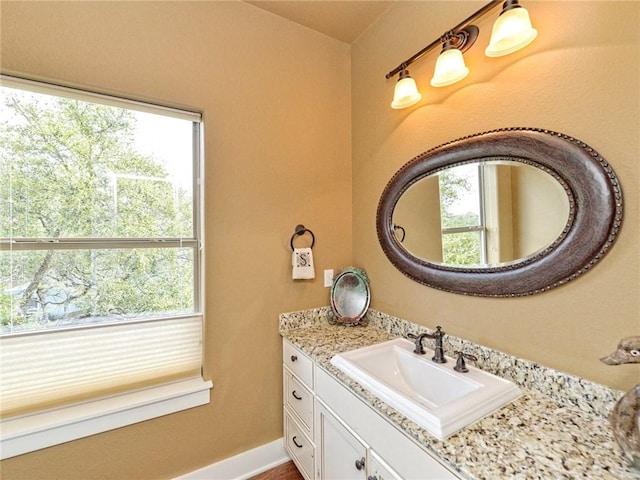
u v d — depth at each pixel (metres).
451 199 1.34
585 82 0.93
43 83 1.24
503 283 1.14
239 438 1.65
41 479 1.21
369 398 1.04
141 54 1.39
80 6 1.27
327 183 1.92
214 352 1.57
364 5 1.66
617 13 0.86
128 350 1.42
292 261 1.77
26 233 1.25
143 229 1.48
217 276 1.58
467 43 1.25
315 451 1.41
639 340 0.74
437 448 0.79
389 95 1.69
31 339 1.24
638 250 0.84
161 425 1.45
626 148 0.85
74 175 1.33
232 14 1.61
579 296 0.96
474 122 1.25
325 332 1.72
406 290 1.60
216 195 1.57
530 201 1.06
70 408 1.30
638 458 0.68
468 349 1.28
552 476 0.69
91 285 1.37
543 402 0.99
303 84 1.83
